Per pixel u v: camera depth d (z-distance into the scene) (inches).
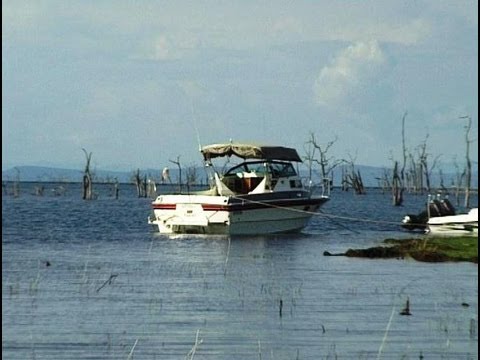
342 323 995.9
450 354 864.3
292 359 839.1
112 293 1197.1
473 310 1079.0
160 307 1090.7
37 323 987.9
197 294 1193.4
